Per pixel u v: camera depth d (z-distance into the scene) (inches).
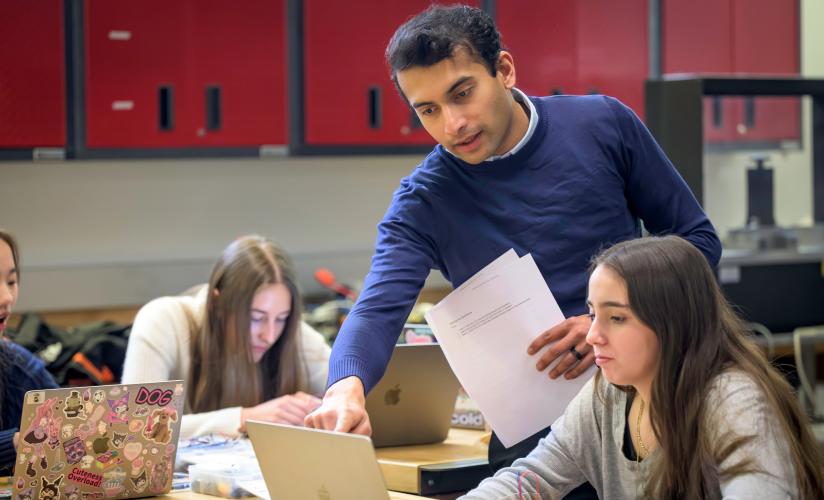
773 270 178.9
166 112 178.7
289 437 68.0
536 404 86.0
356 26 189.0
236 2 181.5
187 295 128.2
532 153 84.1
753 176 192.4
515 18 196.9
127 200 193.5
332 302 188.2
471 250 86.0
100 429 83.1
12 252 97.7
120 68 175.3
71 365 147.9
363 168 211.3
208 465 89.4
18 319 182.2
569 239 84.1
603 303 69.8
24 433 80.1
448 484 92.2
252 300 115.7
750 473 65.2
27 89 170.2
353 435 62.7
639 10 206.4
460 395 113.7
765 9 217.5
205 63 180.2
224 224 200.5
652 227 89.4
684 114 158.9
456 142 79.5
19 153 170.7
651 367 69.4
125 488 84.7
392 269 83.7
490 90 79.0
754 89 163.8
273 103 185.2
